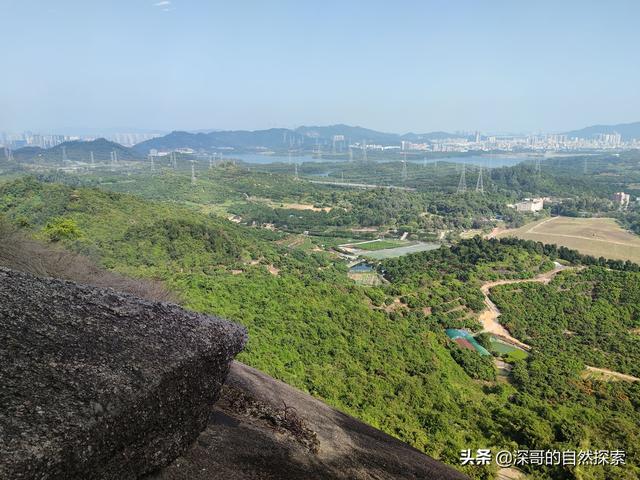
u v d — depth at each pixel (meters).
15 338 2.77
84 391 2.65
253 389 6.21
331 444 5.22
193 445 3.85
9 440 2.19
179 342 3.44
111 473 2.72
